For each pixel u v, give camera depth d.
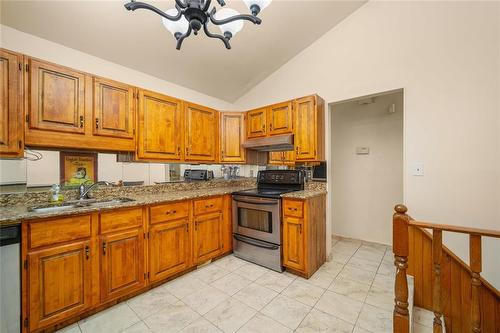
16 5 1.62
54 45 1.98
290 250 2.29
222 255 2.75
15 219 1.31
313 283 2.12
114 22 1.93
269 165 3.34
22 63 1.56
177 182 2.79
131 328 1.53
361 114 3.40
